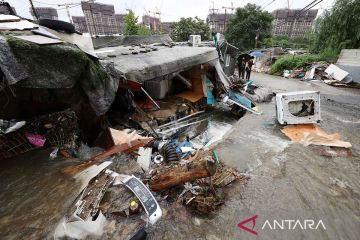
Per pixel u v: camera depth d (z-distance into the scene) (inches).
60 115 163.5
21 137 153.7
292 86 479.2
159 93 313.0
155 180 124.2
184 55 269.9
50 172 135.6
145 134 225.1
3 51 108.8
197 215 114.2
